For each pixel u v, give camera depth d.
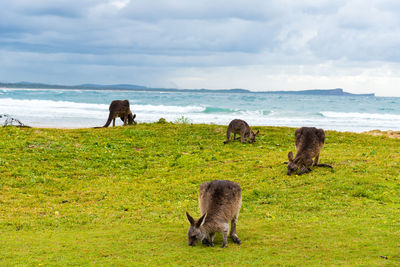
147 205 11.72
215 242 8.45
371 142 22.94
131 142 21.25
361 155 18.38
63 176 14.88
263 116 55.69
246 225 9.68
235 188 8.59
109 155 18.27
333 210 10.91
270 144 22.14
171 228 9.42
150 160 18.02
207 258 7.23
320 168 15.91
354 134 25.64
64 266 6.80
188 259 7.20
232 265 6.80
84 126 38.31
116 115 28.05
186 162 17.45
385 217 9.95
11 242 8.22
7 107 58.00
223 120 47.47
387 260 6.79
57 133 22.42
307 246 7.83
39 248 7.84
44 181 13.99
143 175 15.59
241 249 7.80
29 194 12.59
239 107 76.50
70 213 10.79
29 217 10.35
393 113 66.94
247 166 16.56
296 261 6.94
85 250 7.75
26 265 6.83
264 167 16.38
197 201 12.16
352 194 12.48
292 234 8.72
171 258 7.25
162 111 59.28
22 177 14.23
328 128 41.97
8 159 16.19
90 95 116.06
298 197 12.41
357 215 10.26
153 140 22.06
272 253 7.48
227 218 8.17
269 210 11.16
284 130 26.11
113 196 12.66
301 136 15.75
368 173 14.77
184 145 21.31
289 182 14.06
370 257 7.01
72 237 8.67
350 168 15.61
